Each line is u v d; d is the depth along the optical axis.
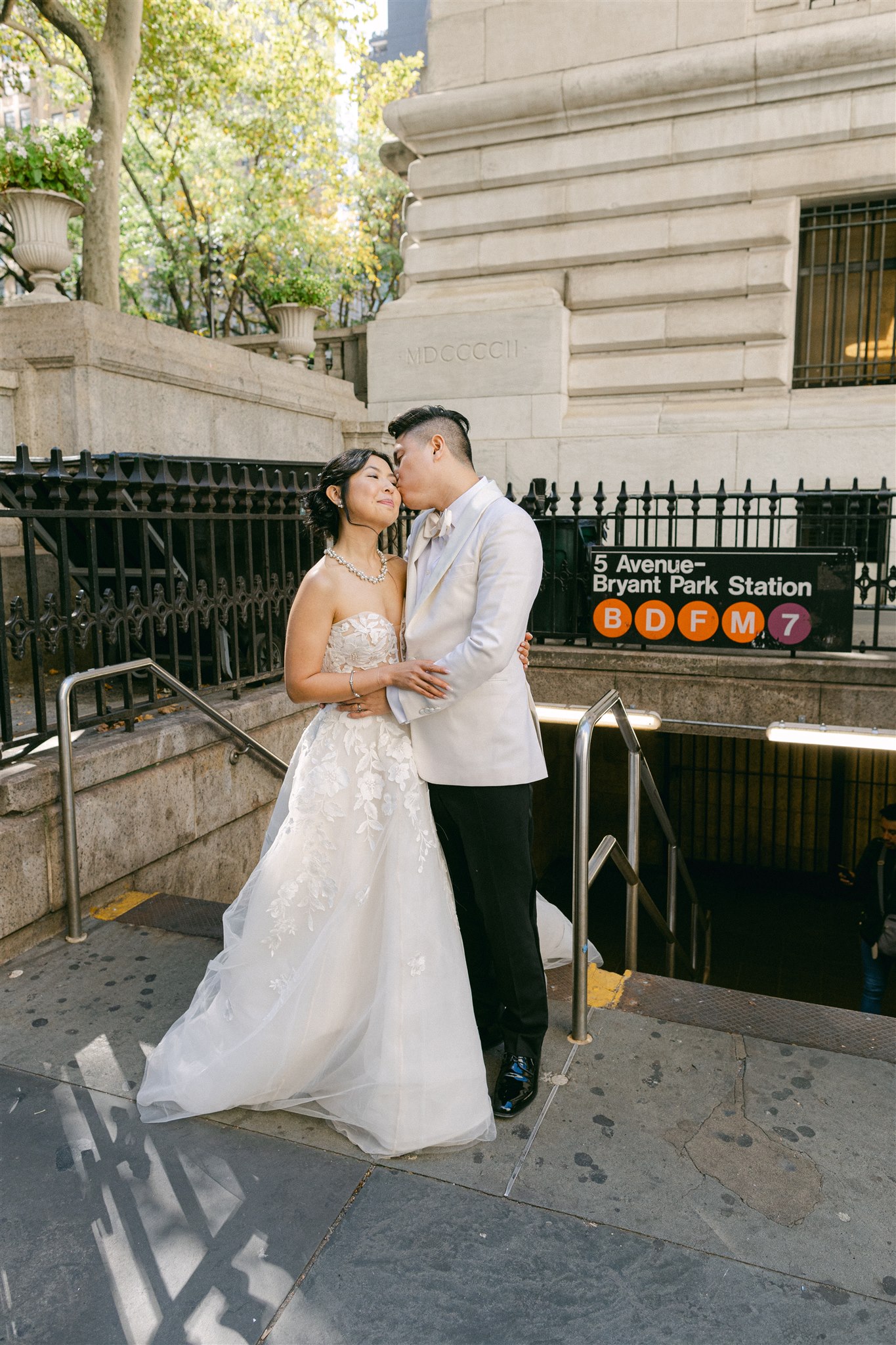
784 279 8.67
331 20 15.95
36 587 3.43
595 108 8.98
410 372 9.93
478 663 2.21
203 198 19.84
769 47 8.21
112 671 3.61
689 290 8.98
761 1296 1.84
